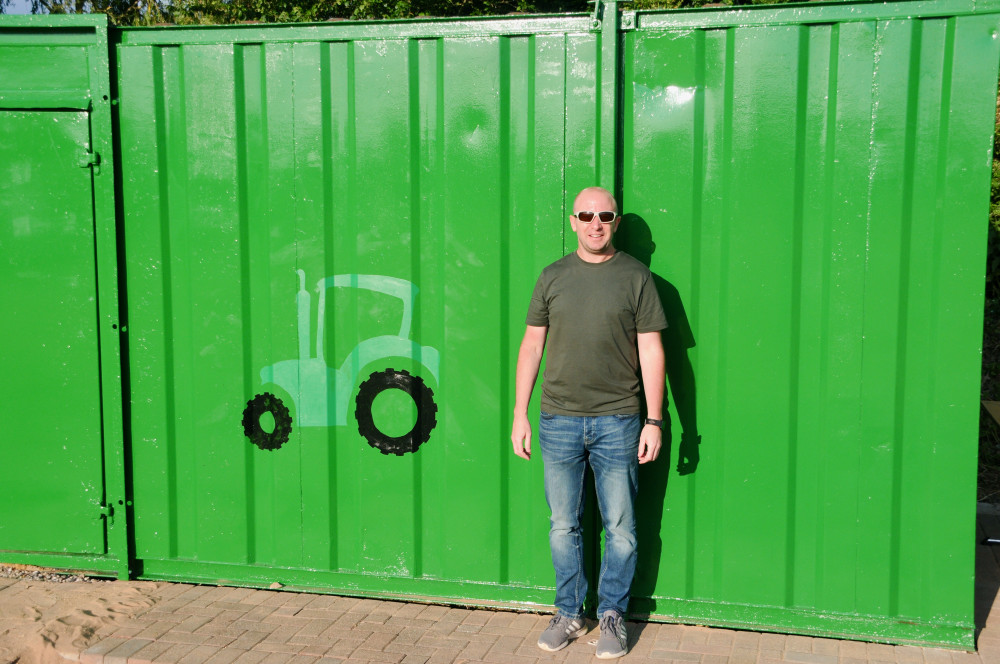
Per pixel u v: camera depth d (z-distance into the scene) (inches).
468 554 155.6
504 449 152.8
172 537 166.2
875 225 136.8
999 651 138.6
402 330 154.4
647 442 134.0
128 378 164.4
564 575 139.8
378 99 151.0
